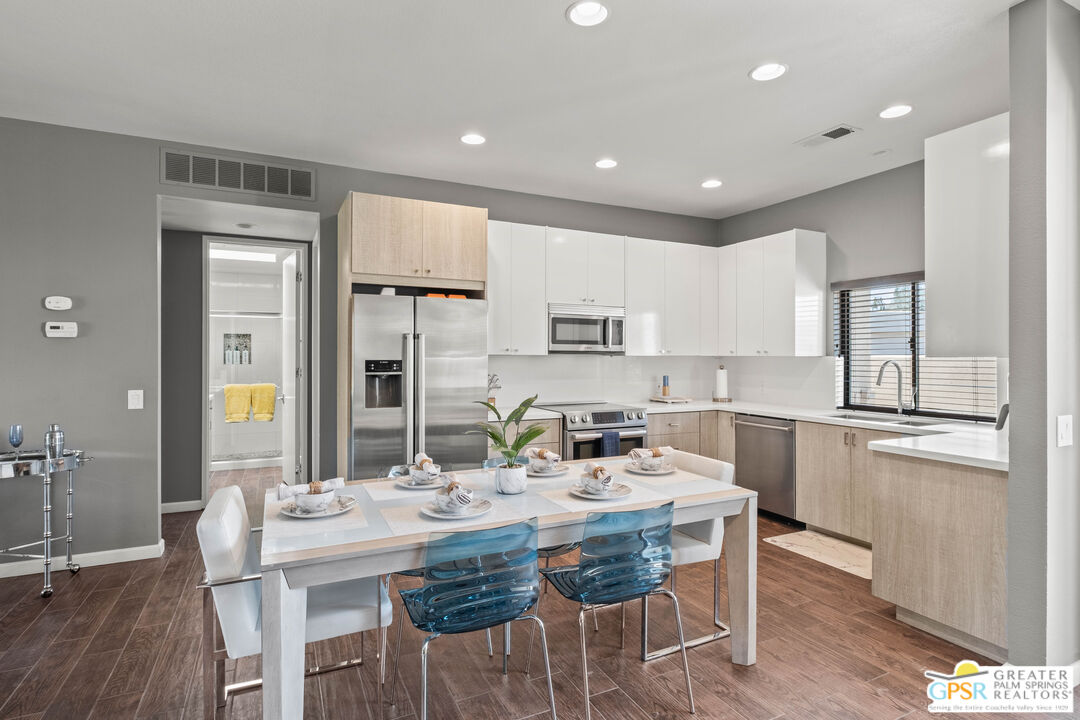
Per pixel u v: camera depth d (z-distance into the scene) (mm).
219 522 1699
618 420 4465
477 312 3896
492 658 2430
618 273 4762
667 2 2203
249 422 6680
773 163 4000
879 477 2809
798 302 4457
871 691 2180
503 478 2268
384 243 3680
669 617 2818
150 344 3561
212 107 3127
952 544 2504
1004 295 2512
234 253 5906
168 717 2012
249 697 2154
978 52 2562
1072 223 2236
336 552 1641
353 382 3541
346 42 2490
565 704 2105
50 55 2582
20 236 3270
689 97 3004
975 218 2615
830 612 2848
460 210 3914
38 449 3299
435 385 3762
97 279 3430
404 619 2785
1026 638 2209
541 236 4449
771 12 2268
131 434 3521
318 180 3998
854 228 4387
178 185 3619
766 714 2039
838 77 2791
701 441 4852
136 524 3539
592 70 2734
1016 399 2230
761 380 5184
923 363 3965
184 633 2611
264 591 1590
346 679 2277
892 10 2250
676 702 2111
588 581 1964
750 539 2350
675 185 4516
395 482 2482
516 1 2195
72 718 2002
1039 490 2166
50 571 3320
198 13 2273
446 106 3121
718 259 5242
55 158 3340
